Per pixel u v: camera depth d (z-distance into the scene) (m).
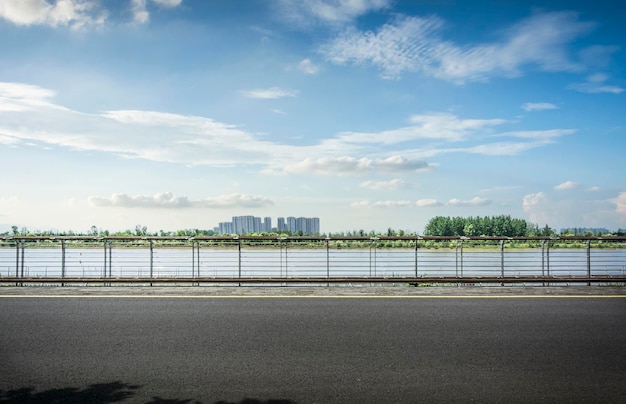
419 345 7.81
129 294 12.70
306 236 14.89
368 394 5.77
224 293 12.88
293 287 14.10
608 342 8.02
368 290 13.46
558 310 10.62
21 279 14.44
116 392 5.83
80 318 9.76
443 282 14.59
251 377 6.34
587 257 14.82
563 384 6.11
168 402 5.54
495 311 10.49
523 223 83.25
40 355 7.28
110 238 14.94
